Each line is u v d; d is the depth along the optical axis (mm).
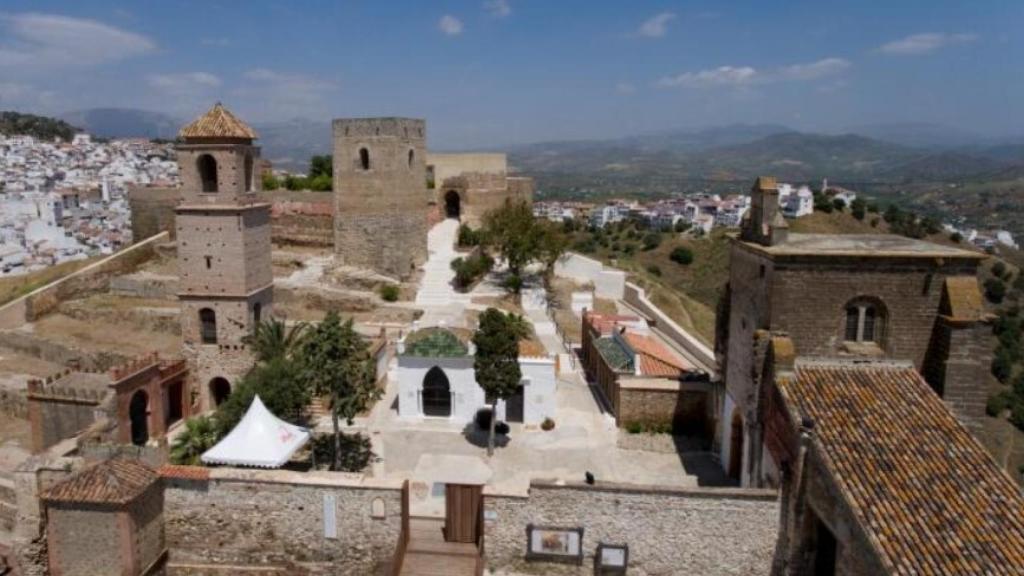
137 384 34750
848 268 23859
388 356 44812
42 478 25641
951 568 16156
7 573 25109
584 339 48719
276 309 54250
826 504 20000
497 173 84812
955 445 20219
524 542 24031
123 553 23594
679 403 34938
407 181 60531
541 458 32312
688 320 71375
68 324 52750
